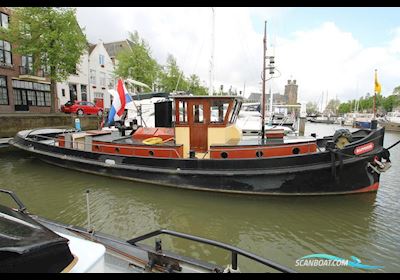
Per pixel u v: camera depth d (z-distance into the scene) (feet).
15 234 5.59
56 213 19.24
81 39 60.54
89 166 26.76
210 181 21.83
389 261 13.70
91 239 8.30
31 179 26.61
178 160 22.49
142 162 23.88
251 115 59.62
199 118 23.79
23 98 70.33
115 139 27.78
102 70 108.99
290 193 20.68
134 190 23.15
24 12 55.21
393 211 19.44
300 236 16.22
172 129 27.81
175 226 17.53
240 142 23.84
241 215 18.86
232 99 22.59
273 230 16.98
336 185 20.36
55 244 5.48
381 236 16.08
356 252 14.49
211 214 19.04
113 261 7.20
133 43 83.10
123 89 31.71
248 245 15.26
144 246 7.82
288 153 21.59
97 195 22.44
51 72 59.93
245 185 21.16
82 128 64.54
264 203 20.39
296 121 84.74
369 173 20.42
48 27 57.06
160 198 21.65
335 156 19.71
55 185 24.79
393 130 101.40
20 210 9.39
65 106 74.59
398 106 167.43
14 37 55.77
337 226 17.33
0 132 46.39
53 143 33.14
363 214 18.81
